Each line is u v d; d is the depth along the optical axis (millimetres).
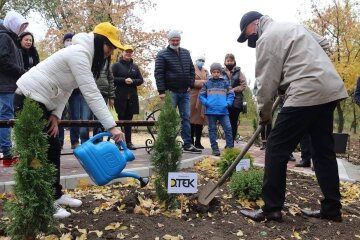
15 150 3092
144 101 18672
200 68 8781
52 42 17562
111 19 17469
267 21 4047
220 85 7637
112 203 4164
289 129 3895
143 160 6754
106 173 3717
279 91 4191
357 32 18641
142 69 17625
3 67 5293
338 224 4125
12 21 5441
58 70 3541
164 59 7160
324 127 4094
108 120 3592
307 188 5551
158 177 4047
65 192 4664
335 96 3832
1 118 5398
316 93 3779
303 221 4102
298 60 3826
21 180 3055
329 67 3871
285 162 3951
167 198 4039
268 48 3830
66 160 6656
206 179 5520
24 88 3535
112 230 3504
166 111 4004
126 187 4969
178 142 4051
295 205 4602
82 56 3506
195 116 8492
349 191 5727
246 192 4547
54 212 3248
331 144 4133
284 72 3916
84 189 4879
